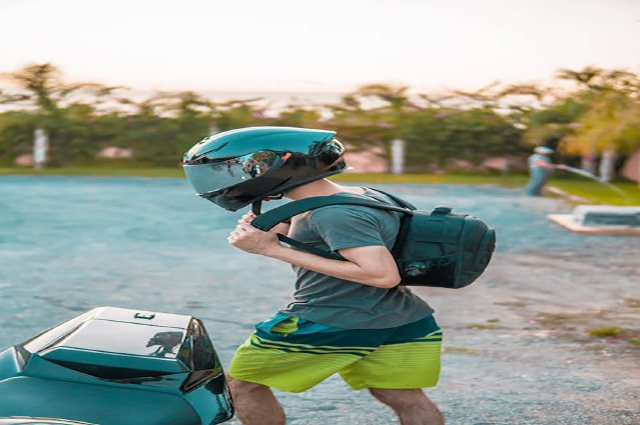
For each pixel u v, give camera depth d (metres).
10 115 17.64
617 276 7.64
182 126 17.97
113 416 1.82
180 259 7.98
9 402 1.81
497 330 5.51
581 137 16.97
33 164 17.89
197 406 1.94
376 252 2.34
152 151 18.03
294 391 2.63
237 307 6.07
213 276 7.21
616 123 16.45
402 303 2.57
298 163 2.40
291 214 2.38
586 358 4.81
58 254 8.04
